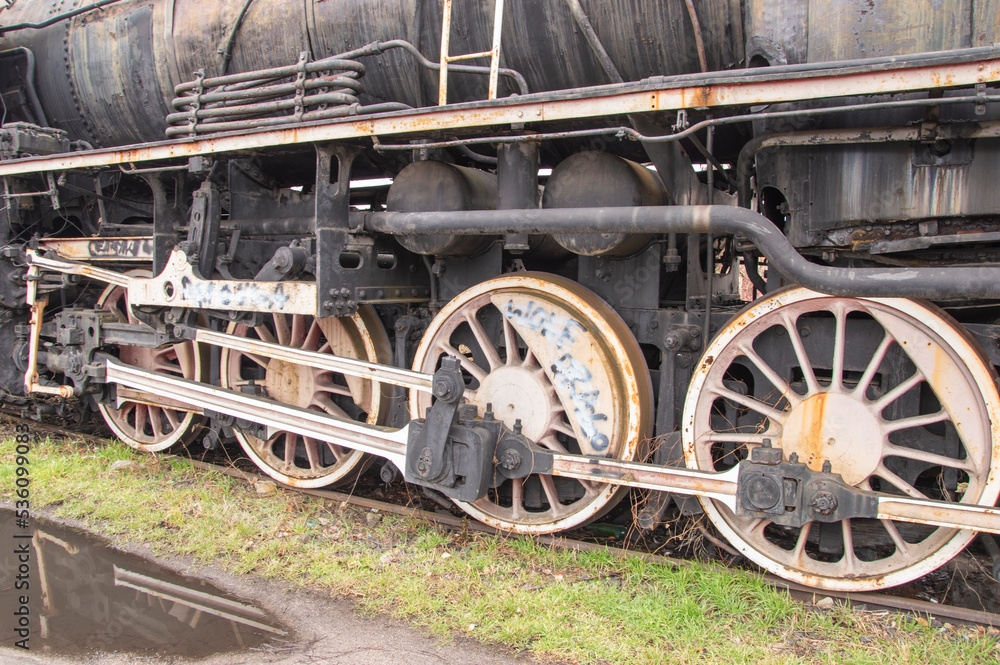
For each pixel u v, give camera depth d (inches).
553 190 133.8
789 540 142.3
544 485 141.2
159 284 160.9
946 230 108.7
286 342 177.2
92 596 126.9
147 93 184.2
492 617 117.3
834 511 112.0
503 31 140.1
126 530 153.1
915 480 127.0
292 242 146.7
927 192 107.0
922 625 112.0
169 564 139.5
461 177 138.9
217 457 202.5
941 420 119.1
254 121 143.9
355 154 143.9
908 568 114.0
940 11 105.3
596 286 146.1
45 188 199.8
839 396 118.0
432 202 139.7
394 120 125.7
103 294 202.5
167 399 183.9
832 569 119.6
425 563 135.7
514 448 134.0
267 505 162.6
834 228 114.9
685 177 141.3
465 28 143.9
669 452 134.6
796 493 113.7
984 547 138.0
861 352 123.2
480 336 147.6
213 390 165.3
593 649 108.3
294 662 107.0
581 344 135.3
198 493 169.0
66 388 191.3
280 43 162.9
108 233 202.7
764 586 123.8
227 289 148.6
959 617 112.7
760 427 129.4
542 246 152.9
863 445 116.1
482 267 155.8
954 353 109.2
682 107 105.0
